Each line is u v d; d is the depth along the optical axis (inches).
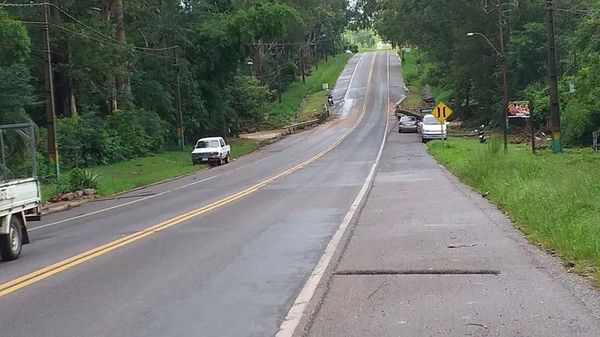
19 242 486.3
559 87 1850.4
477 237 440.8
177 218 650.8
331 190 868.6
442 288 308.0
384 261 376.2
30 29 1515.7
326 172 1192.8
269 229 543.8
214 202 796.0
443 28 2527.1
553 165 903.7
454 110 2977.4
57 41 1610.5
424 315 264.7
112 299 321.7
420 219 539.8
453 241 430.0
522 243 411.2
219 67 2372.0
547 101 1905.8
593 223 407.8
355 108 3742.6
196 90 2273.6
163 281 358.3
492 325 247.4
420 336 237.6
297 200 766.5
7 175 540.7
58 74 1801.2
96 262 425.7
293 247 452.1
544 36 2155.5
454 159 1182.3
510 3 2244.1
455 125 2669.8
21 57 1246.3
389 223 527.2
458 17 2449.6
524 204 524.7
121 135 1786.4
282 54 4456.2
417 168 1144.8
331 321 262.2
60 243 545.0
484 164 847.7
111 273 386.9
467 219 525.7
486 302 280.2
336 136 2472.9
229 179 1210.6
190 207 762.2
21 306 315.9
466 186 800.9
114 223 665.6
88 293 337.4
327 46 5989.2
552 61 1253.7
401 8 2642.7
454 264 358.6
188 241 496.7
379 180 959.0
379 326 252.2
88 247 499.8
